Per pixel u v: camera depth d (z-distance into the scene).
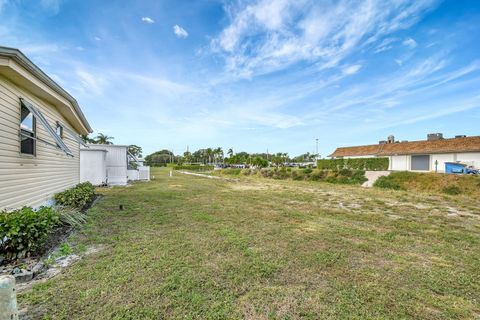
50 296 2.66
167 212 7.31
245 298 2.74
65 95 6.75
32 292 2.73
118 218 6.46
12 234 3.43
